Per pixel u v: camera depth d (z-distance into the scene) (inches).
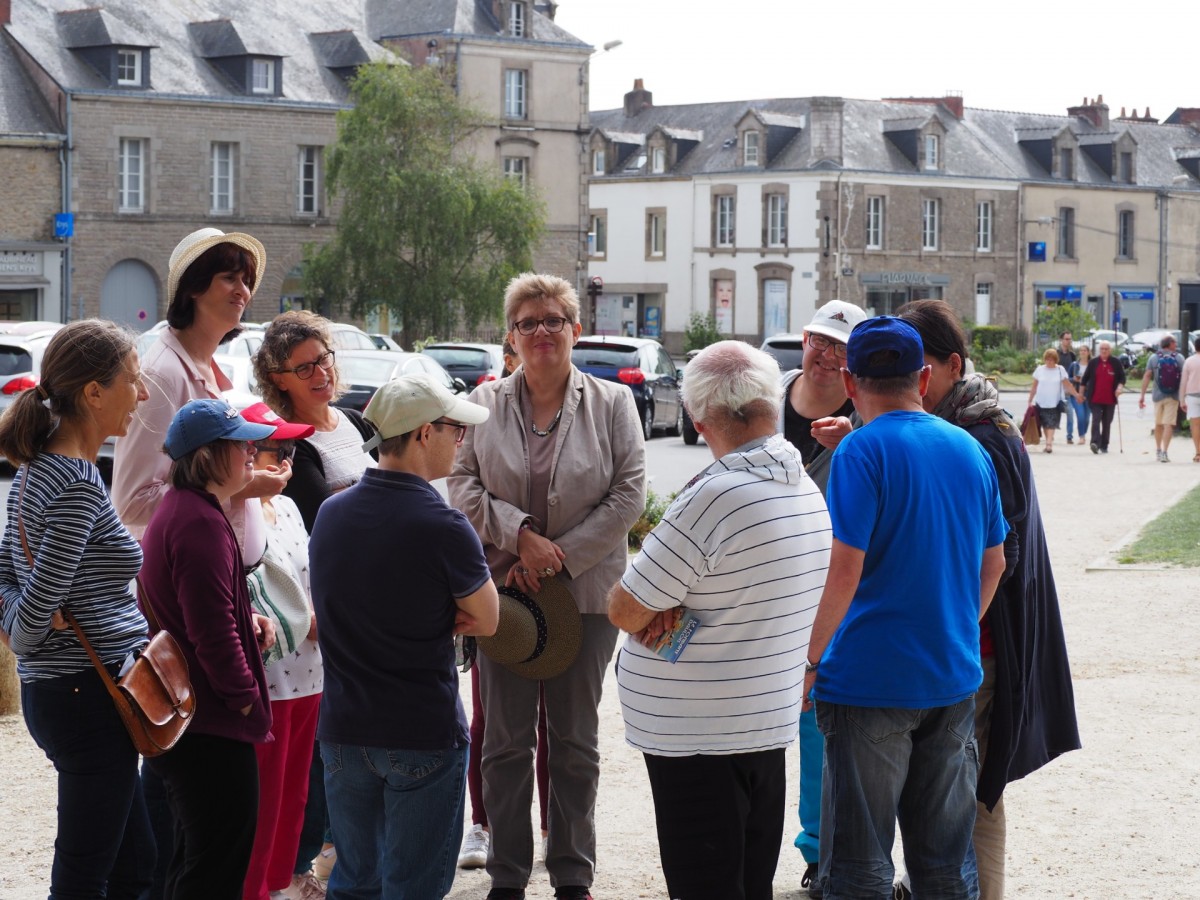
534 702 206.5
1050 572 187.6
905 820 171.0
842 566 160.6
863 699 163.2
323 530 164.2
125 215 1652.3
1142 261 2714.1
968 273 2456.9
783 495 161.0
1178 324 2785.4
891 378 166.2
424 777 163.2
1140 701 314.5
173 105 1676.9
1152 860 222.7
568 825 205.3
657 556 158.9
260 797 193.0
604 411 210.7
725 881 163.3
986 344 2310.5
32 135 1582.2
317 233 1797.5
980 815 186.5
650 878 217.5
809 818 215.5
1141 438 1113.4
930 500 162.1
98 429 163.3
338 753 165.2
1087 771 266.4
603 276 2556.6
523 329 206.4
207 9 1808.6
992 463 174.9
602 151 2554.1
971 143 2514.8
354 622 161.8
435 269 1694.1
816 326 216.7
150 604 167.9
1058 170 2583.7
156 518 167.5
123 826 164.9
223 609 164.1
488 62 1962.4
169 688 160.1
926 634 162.9
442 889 167.0
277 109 1752.0
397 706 161.6
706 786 162.9
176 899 167.8
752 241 2349.9
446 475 170.1
